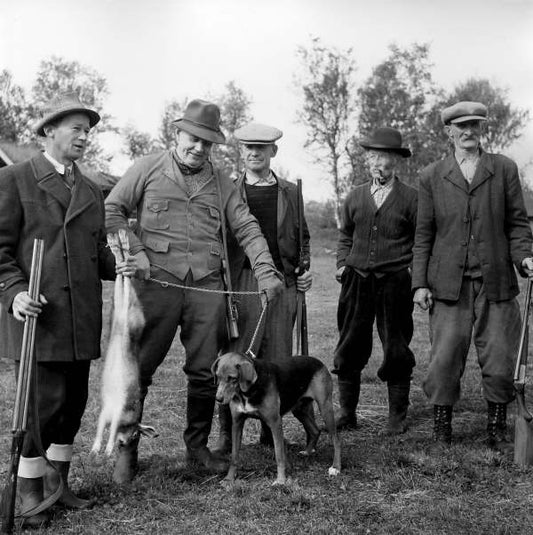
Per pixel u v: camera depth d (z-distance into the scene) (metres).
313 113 46.22
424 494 4.45
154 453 5.29
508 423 5.87
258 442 5.67
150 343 4.82
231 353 4.51
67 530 3.93
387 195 6.06
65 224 4.07
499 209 5.25
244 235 5.04
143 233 4.88
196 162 4.86
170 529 3.96
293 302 5.64
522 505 4.27
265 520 4.08
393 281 5.97
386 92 45.66
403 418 6.02
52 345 4.00
